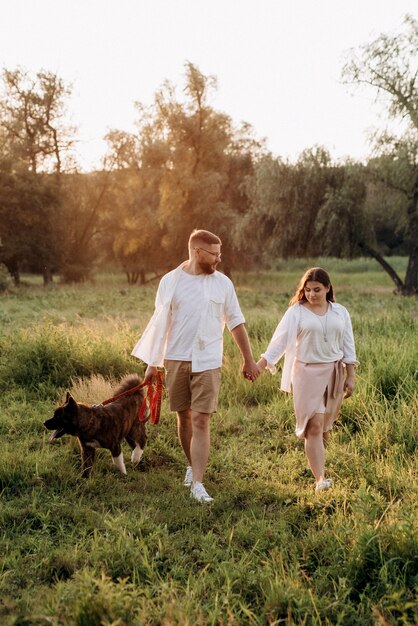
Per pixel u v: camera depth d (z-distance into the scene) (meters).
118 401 5.20
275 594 3.09
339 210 31.06
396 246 65.25
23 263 42.47
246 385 7.89
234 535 3.89
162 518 4.14
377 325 11.91
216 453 5.75
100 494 4.62
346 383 5.05
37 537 3.87
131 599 2.96
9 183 39.03
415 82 29.25
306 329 4.71
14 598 3.21
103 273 60.44
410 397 6.50
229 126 43.84
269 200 33.59
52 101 42.38
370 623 2.97
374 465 4.95
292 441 6.06
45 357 8.23
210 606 3.06
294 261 60.12
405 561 3.33
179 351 4.76
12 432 6.18
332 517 4.02
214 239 4.76
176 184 42.75
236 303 4.96
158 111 43.69
